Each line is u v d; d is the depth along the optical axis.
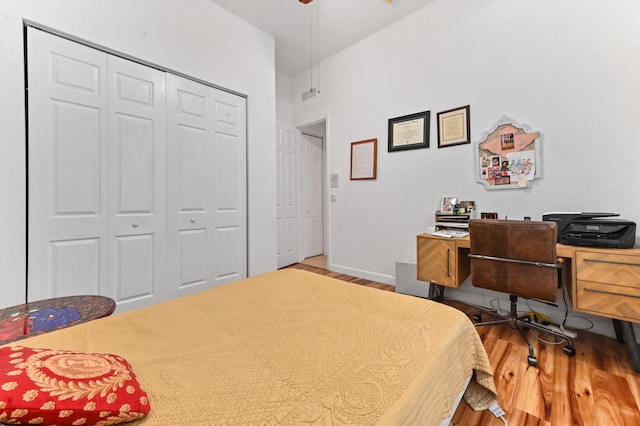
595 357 1.62
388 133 3.07
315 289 1.31
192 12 2.45
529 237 1.60
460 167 2.54
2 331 1.02
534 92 2.12
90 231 1.95
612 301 1.51
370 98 3.24
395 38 2.97
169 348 0.81
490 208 2.36
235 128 2.82
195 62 2.47
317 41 3.30
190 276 2.49
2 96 1.62
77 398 0.50
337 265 3.67
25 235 1.70
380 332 0.89
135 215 2.16
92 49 1.95
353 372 0.69
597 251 1.55
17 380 0.49
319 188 4.82
